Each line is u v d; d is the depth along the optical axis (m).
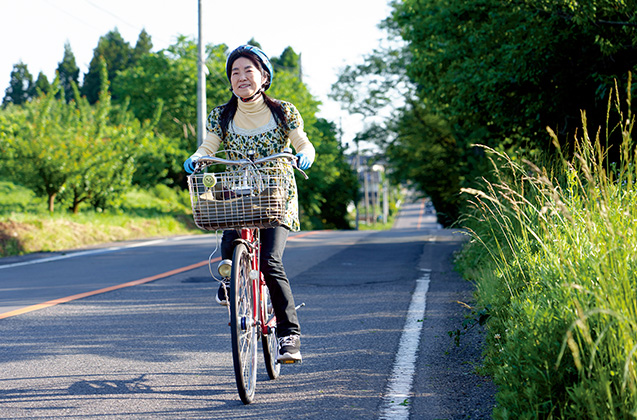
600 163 3.59
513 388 3.03
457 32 12.71
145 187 30.61
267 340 4.07
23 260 12.56
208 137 4.03
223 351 4.90
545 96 10.25
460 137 19.27
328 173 44.75
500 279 5.21
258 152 3.97
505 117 11.16
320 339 5.22
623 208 3.38
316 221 53.44
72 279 9.43
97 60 92.00
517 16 10.09
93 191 23.11
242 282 3.71
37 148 20.59
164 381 4.12
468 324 5.25
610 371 2.58
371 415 3.39
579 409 2.62
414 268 9.98
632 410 2.41
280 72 41.16
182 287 8.30
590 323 2.87
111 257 12.97
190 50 39.66
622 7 8.03
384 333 5.35
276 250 3.93
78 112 24.02
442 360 4.44
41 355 4.79
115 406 3.62
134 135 24.61
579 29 9.11
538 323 3.25
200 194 3.60
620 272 2.83
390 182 32.03
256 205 3.54
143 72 40.88
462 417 3.29
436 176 29.66
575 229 3.83
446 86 12.80
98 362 4.59
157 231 24.31
